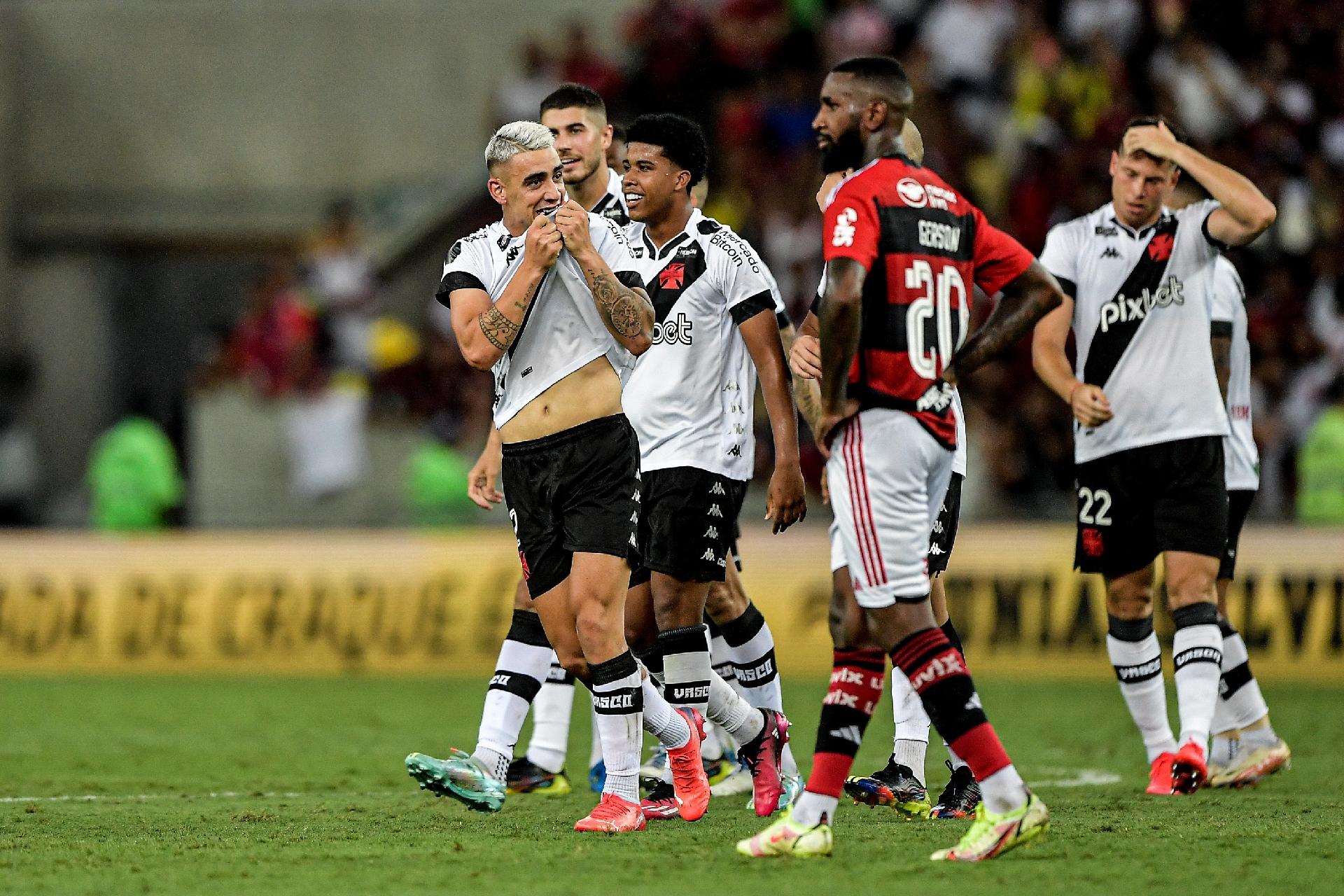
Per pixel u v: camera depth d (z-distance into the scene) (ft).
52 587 151.53
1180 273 77.61
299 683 139.23
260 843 63.72
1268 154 172.96
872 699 58.03
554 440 64.95
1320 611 133.49
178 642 149.07
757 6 195.62
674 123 73.10
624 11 236.02
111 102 242.17
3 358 235.61
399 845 62.90
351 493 180.55
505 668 71.61
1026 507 159.84
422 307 197.26
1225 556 84.69
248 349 187.11
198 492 181.37
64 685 138.62
